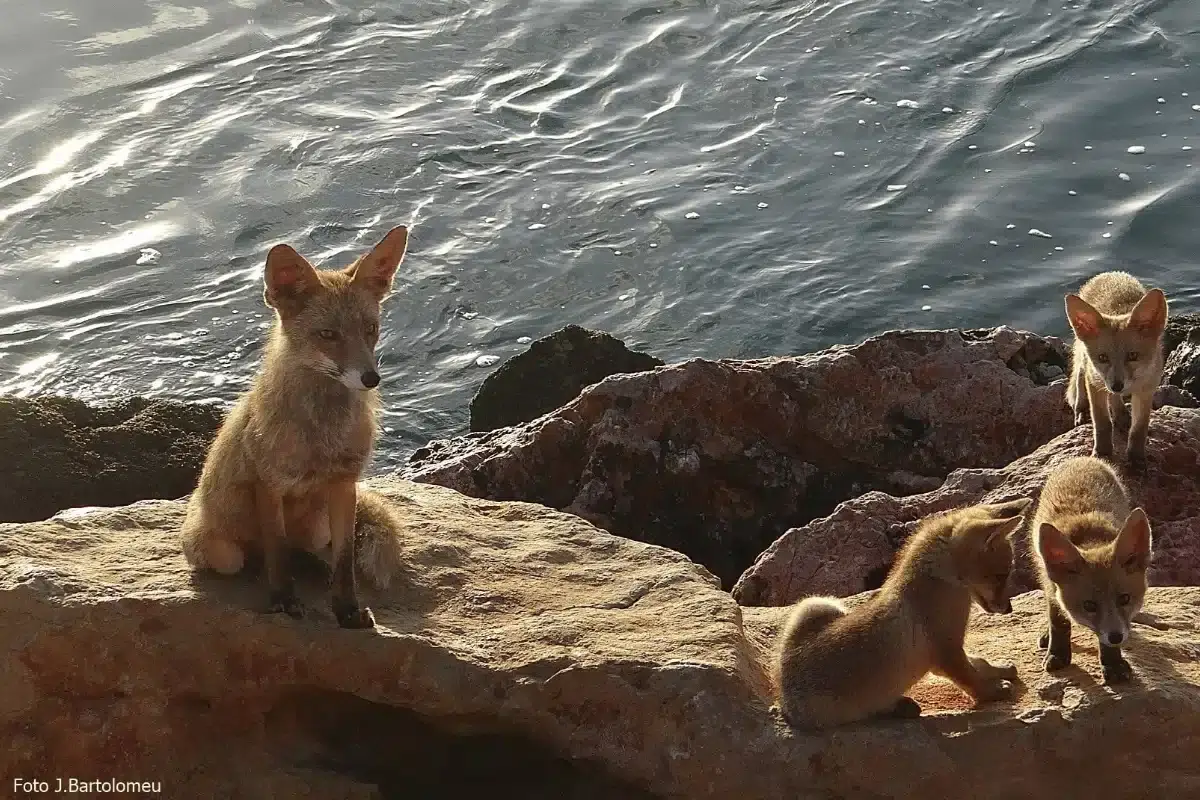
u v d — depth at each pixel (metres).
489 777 7.89
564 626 7.60
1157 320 10.34
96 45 26.34
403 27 27.86
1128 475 10.49
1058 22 26.62
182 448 14.00
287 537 7.96
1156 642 7.57
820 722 6.92
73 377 17.89
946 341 12.68
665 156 23.38
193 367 18.17
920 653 6.87
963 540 6.78
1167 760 6.88
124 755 7.46
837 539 10.42
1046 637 7.75
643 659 7.20
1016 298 19.45
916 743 6.82
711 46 26.88
